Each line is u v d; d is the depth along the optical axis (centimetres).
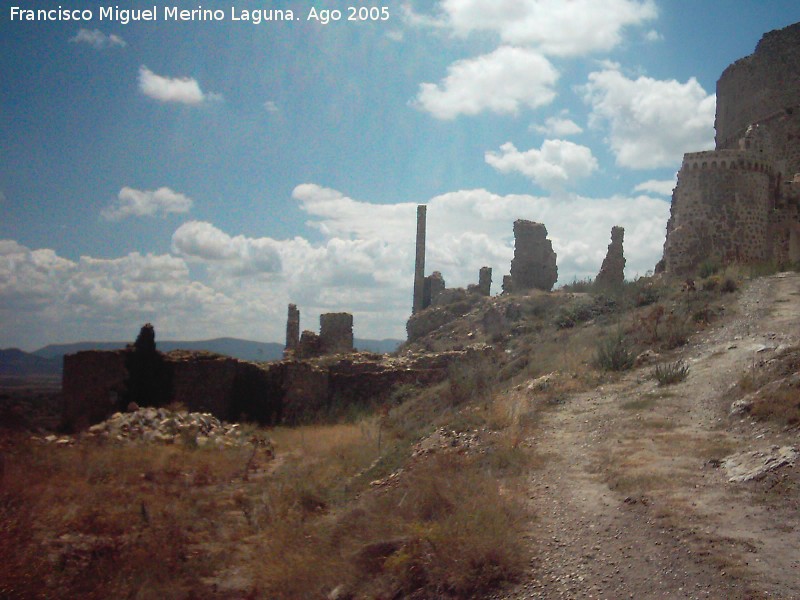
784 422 1427
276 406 3681
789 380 1598
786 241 3581
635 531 1039
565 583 918
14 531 1268
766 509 1063
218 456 2158
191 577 1195
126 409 3362
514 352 3161
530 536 1061
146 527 1398
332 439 2562
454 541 1021
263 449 2417
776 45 4519
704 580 871
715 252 3406
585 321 3284
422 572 1012
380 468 1717
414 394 3459
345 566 1096
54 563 1191
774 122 4475
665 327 2577
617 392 1969
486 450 1557
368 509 1277
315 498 1585
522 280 4959
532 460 1441
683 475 1248
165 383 3466
